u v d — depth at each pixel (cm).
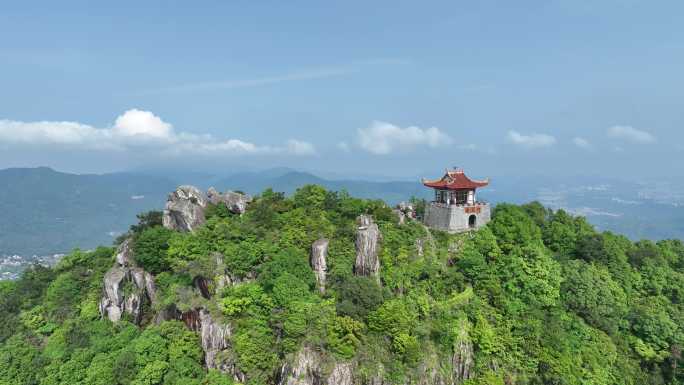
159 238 8475
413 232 8631
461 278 7862
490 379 6569
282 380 6300
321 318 6519
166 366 6931
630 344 7788
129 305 8300
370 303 6806
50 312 8688
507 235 8656
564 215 10306
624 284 8631
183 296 7675
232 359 6675
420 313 7069
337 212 9512
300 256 7888
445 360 6619
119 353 7275
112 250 10094
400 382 6156
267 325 6900
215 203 9894
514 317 7338
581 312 7875
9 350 7762
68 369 7194
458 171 9825
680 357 7450
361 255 7819
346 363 6181
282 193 10231
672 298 8775
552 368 6694
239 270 7788
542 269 7900
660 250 10094
